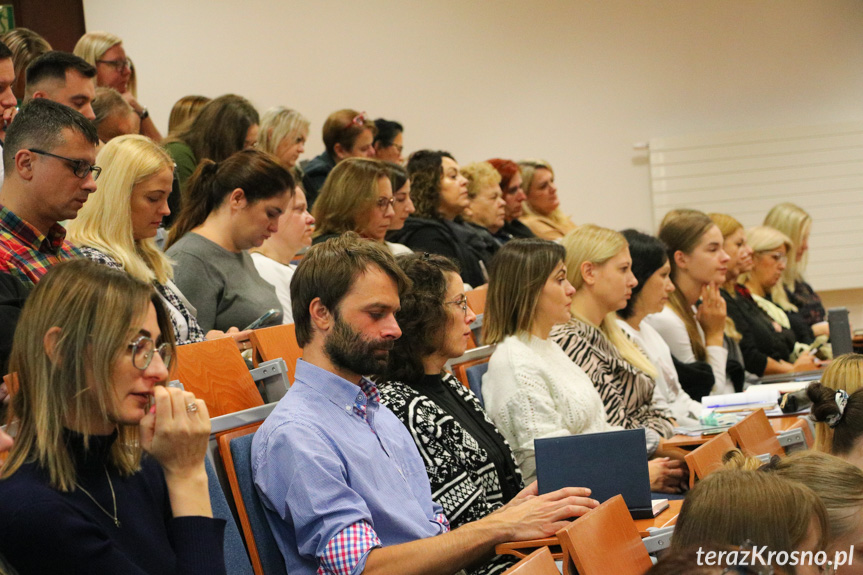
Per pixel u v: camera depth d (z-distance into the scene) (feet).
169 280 10.68
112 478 5.56
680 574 4.72
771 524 4.72
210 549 5.61
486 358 11.43
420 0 26.73
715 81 27.43
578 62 27.35
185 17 25.58
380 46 26.63
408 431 8.67
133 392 5.38
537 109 27.32
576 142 27.48
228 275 11.48
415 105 26.91
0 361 7.03
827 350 20.01
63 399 5.25
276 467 7.06
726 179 27.35
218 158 15.17
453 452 8.94
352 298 7.55
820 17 27.25
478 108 27.14
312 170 19.24
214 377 8.46
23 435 5.31
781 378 17.03
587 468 8.50
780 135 27.25
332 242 7.79
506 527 7.62
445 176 17.54
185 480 5.76
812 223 27.35
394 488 7.64
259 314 11.50
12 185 8.33
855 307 28.04
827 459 6.45
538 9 27.17
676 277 16.98
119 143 10.03
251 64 25.95
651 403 13.20
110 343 5.27
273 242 13.38
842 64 27.27
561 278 11.27
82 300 5.30
